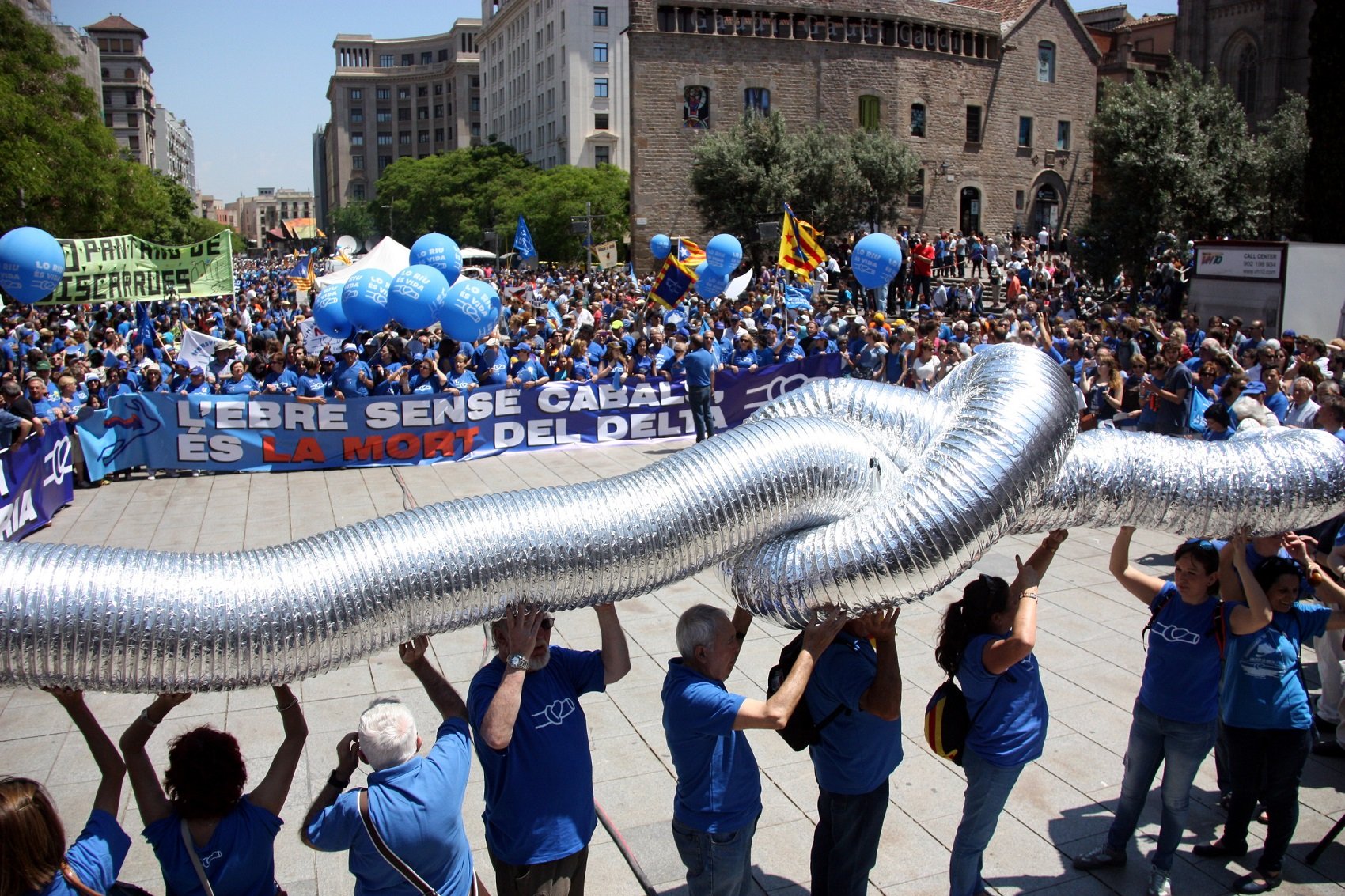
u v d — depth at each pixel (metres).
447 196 77.12
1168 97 31.23
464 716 3.46
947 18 42.88
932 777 5.32
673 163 40.12
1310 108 23.64
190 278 16.39
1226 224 31.34
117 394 12.73
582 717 3.57
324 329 16.33
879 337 14.09
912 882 4.44
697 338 13.48
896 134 42.19
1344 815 4.70
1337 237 23.28
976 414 3.04
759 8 40.03
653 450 14.20
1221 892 4.36
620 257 54.84
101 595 2.49
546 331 18.64
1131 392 11.81
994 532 2.93
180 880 3.01
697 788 3.54
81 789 5.32
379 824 3.04
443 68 142.00
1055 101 46.38
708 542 2.95
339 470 13.12
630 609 7.89
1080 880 4.46
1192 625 4.22
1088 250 32.25
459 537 2.82
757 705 3.34
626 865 4.60
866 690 3.64
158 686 2.60
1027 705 3.91
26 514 9.88
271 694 6.42
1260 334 13.52
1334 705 5.46
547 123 86.19
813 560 2.96
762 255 36.81
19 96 25.05
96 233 28.83
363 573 2.72
